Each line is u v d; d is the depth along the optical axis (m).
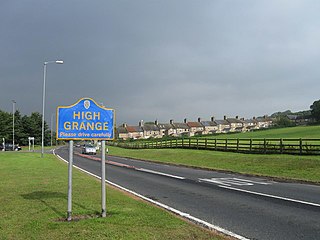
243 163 23.92
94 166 25.20
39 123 117.88
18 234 5.97
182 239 5.83
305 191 12.53
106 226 6.51
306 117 144.75
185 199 10.67
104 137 7.66
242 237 6.36
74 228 6.35
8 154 39.84
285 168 20.09
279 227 7.13
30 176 15.65
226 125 166.00
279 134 73.88
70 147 7.38
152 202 9.97
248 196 11.32
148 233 6.10
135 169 22.91
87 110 7.63
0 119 93.31
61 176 15.74
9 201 9.09
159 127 155.12
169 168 23.95
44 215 7.41
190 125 160.12
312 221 7.69
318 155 24.75
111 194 10.62
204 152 34.94
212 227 7.08
